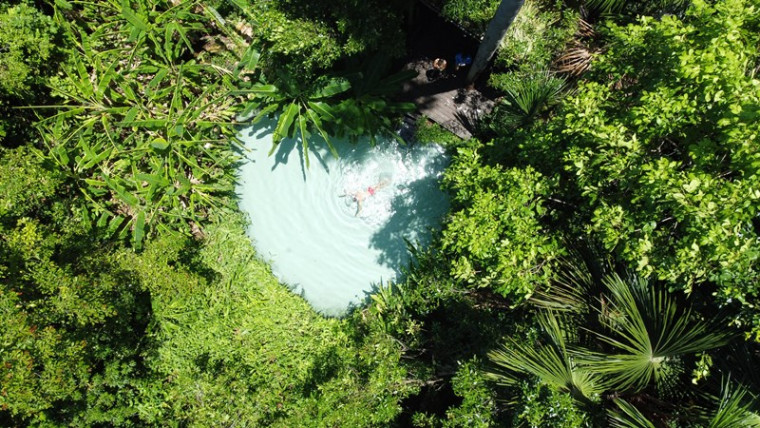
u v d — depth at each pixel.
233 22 10.10
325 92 8.51
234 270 10.25
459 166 6.97
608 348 6.07
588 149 5.51
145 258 8.48
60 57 8.94
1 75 8.12
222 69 9.41
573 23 8.78
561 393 5.89
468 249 6.71
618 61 5.88
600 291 6.12
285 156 10.59
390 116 10.28
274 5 7.54
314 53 7.72
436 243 9.09
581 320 6.32
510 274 5.90
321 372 9.31
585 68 8.65
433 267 8.73
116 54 9.13
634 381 5.80
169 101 9.64
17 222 7.52
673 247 5.13
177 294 9.08
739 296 4.59
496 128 9.01
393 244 10.45
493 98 10.10
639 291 5.56
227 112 9.88
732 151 4.48
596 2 8.44
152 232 9.55
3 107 8.59
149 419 8.96
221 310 10.02
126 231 9.25
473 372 6.73
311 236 10.60
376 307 9.66
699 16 5.02
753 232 4.56
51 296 7.38
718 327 5.51
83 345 7.52
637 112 5.05
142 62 9.38
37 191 7.93
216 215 10.33
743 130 4.34
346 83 8.50
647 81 5.63
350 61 8.90
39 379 6.93
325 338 9.98
